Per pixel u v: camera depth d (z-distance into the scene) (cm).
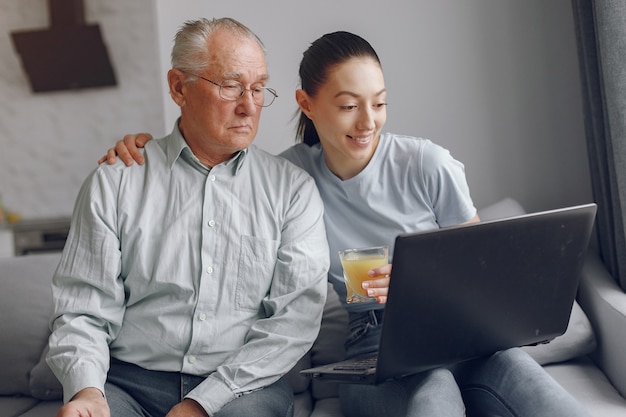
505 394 153
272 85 262
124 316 178
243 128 178
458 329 153
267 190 185
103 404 156
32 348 217
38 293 221
